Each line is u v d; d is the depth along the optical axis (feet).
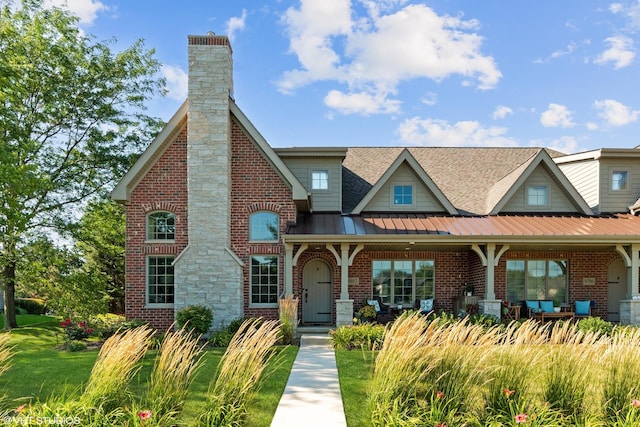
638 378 22.74
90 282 62.80
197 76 52.34
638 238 50.06
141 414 18.35
